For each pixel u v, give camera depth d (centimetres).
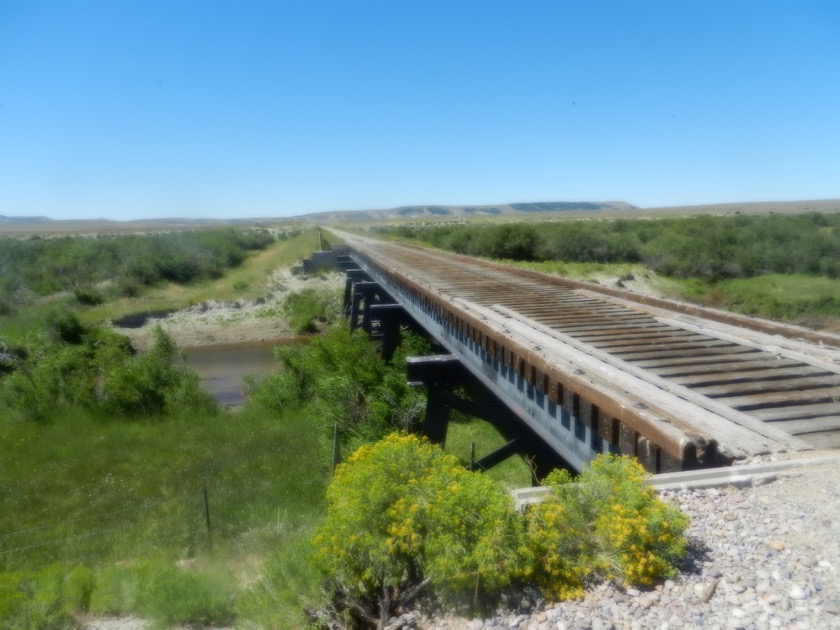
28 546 875
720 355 787
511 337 898
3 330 2778
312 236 6394
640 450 536
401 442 427
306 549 432
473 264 2419
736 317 972
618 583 343
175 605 584
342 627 387
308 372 1709
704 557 358
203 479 1147
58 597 619
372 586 396
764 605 309
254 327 3400
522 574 346
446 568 344
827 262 3809
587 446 653
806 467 451
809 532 366
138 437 1416
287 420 1532
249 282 4156
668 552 345
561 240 4619
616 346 849
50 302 3512
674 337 909
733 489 430
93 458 1280
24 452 1326
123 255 4412
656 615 313
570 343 863
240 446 1336
